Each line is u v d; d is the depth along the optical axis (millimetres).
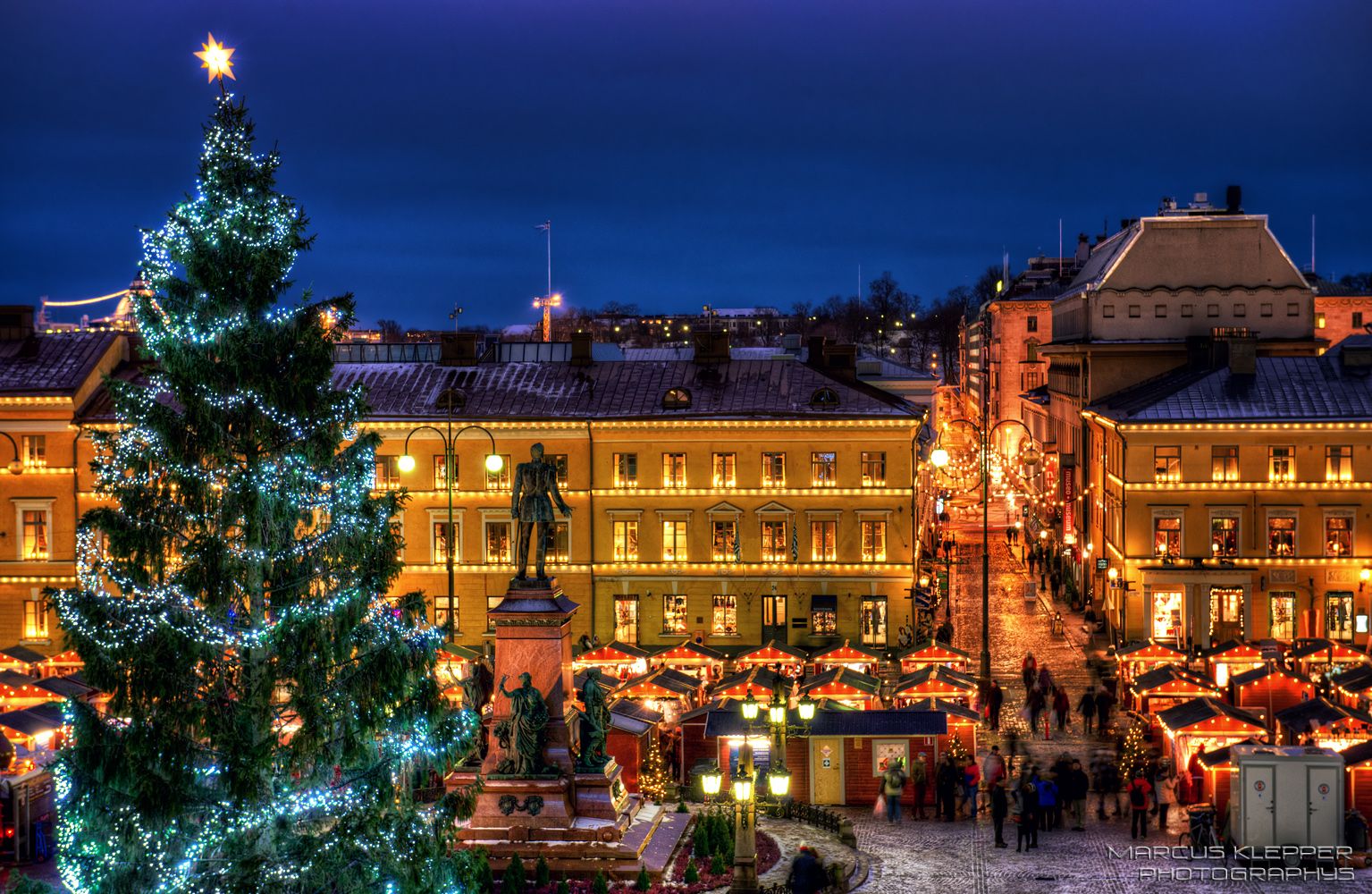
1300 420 75250
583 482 78125
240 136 30344
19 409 76062
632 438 77875
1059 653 75750
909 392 119250
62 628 28469
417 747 30172
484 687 43719
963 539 124125
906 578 76938
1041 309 152250
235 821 28609
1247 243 91688
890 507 76812
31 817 42062
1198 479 76438
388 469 78438
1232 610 76312
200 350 29234
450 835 30609
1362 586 75500
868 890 38281
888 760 47688
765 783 47531
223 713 29188
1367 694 52781
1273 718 55219
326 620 29469
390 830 29422
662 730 50875
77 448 76188
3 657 62688
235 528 30719
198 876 28469
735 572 77688
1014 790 46906
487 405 79500
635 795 44469
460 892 30609
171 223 29797
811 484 77250
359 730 29453
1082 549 92812
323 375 30234
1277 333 91750
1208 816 42156
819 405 77812
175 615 28766
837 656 64938
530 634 41406
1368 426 74750
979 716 49031
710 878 38906
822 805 47906
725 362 82812
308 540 30312
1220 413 76312
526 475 42000
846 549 77188
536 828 40406
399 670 29719
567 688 42031
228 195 30031
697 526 77875
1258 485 76062
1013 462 119562
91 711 27906
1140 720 54656
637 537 78250
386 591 30844
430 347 95375
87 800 27938
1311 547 75875
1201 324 91938
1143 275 92188
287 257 30266
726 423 77062
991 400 164000
